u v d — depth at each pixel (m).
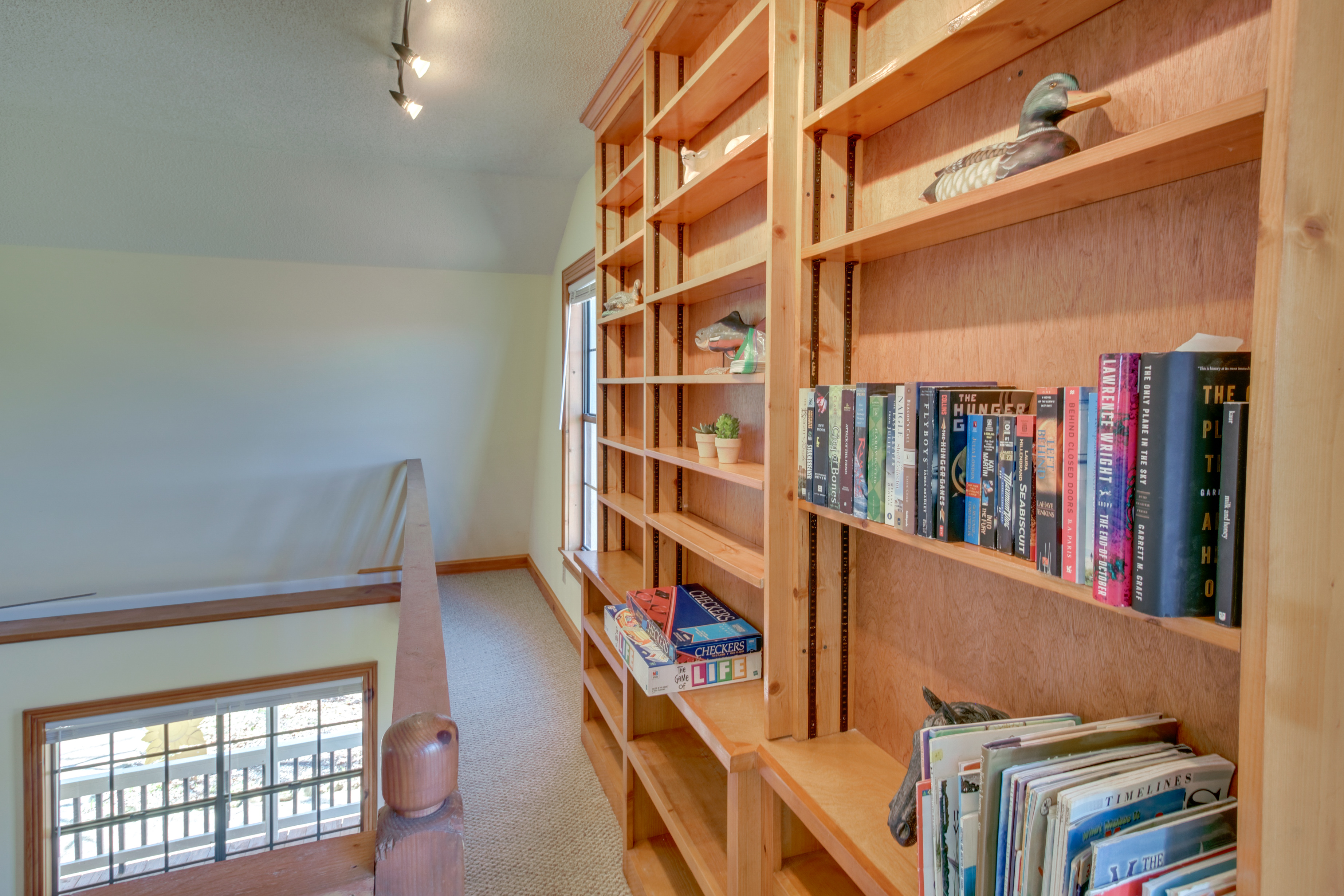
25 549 4.00
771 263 1.33
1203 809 0.70
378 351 4.35
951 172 1.00
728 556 1.65
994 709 1.01
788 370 1.35
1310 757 0.57
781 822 1.40
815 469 1.29
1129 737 0.81
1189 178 0.79
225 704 4.07
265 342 4.09
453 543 5.25
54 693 3.77
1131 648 0.89
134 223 3.52
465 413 4.76
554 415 4.46
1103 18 0.89
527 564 5.41
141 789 3.94
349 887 0.65
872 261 1.33
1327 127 0.55
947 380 1.16
